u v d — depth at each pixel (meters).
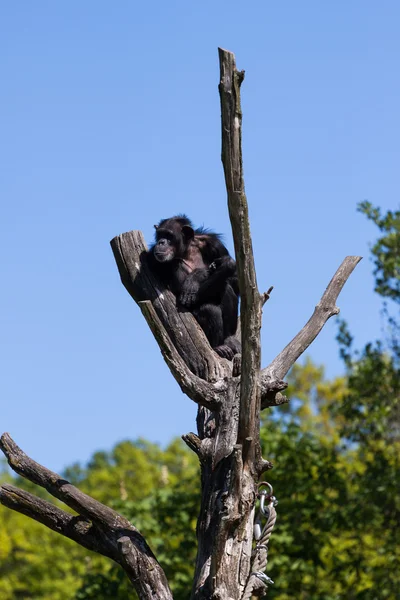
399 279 18.70
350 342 19.67
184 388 8.35
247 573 7.55
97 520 8.19
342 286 9.74
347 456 22.16
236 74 6.66
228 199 6.97
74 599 18.61
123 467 30.16
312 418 30.34
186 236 12.97
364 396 19.55
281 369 8.91
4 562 27.88
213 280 11.16
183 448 32.41
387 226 19.05
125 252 10.24
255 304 7.42
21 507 8.41
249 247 7.17
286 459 18.75
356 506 18.53
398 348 19.55
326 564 19.11
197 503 18.84
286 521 18.50
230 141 6.74
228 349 10.52
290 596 18.73
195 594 7.58
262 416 20.50
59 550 27.52
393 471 18.75
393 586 18.17
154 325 8.05
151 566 7.84
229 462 8.06
